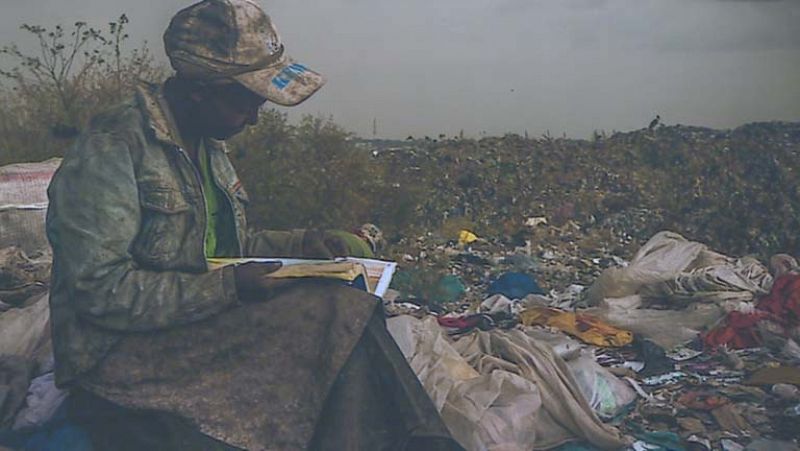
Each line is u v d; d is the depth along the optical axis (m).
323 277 2.54
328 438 2.40
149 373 2.51
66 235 2.52
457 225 7.05
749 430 3.39
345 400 2.42
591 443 3.17
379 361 2.49
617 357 4.20
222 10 2.70
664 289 4.85
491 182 7.45
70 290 2.51
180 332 2.52
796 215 7.12
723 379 3.91
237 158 6.20
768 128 7.60
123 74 5.96
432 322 3.50
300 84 2.70
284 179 6.30
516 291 5.48
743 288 4.78
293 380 2.46
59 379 2.55
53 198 2.58
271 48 2.74
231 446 2.43
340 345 2.43
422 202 7.01
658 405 3.59
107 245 2.51
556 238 7.16
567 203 7.52
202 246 2.66
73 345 2.53
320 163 6.48
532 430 3.04
